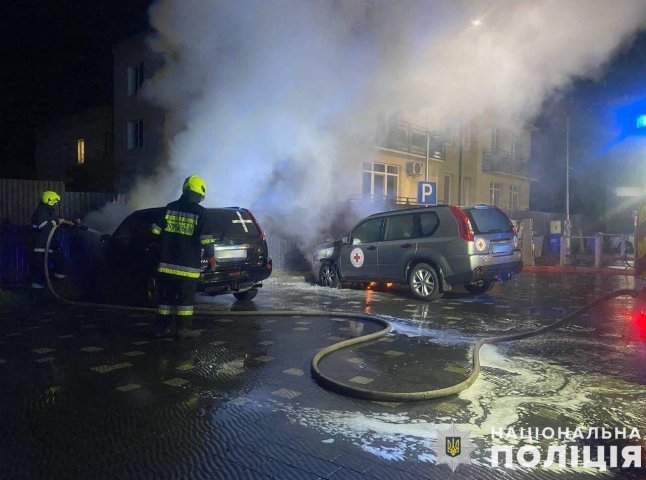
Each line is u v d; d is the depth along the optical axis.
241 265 8.27
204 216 6.33
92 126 21.84
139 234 8.73
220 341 6.17
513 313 7.99
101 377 4.83
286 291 10.45
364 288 10.94
